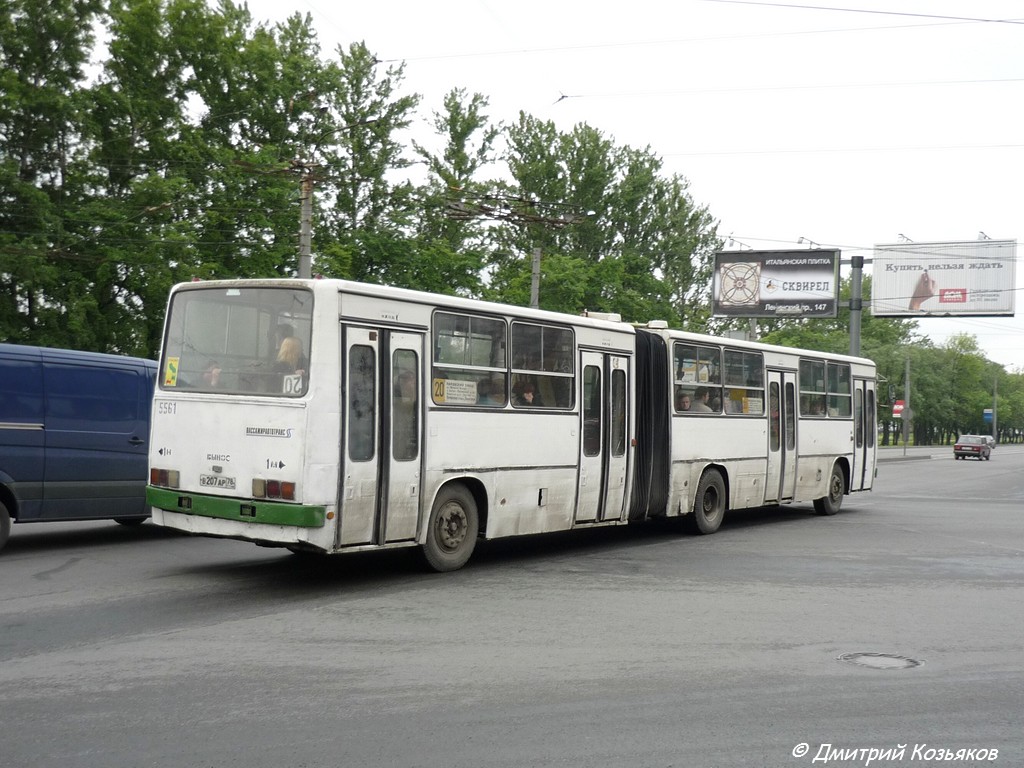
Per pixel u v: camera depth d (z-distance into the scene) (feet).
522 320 38.78
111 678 21.49
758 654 24.75
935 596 33.37
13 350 37.52
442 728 18.56
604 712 19.76
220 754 16.99
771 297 153.99
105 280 94.79
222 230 101.91
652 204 174.19
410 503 33.76
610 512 43.34
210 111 110.11
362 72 123.85
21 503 37.47
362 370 32.07
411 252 117.08
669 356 47.24
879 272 156.56
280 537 30.45
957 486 100.89
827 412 61.77
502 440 37.68
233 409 31.76
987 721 19.74
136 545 41.37
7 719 18.71
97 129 99.81
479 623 27.55
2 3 95.50
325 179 80.23
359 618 27.89
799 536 50.19
